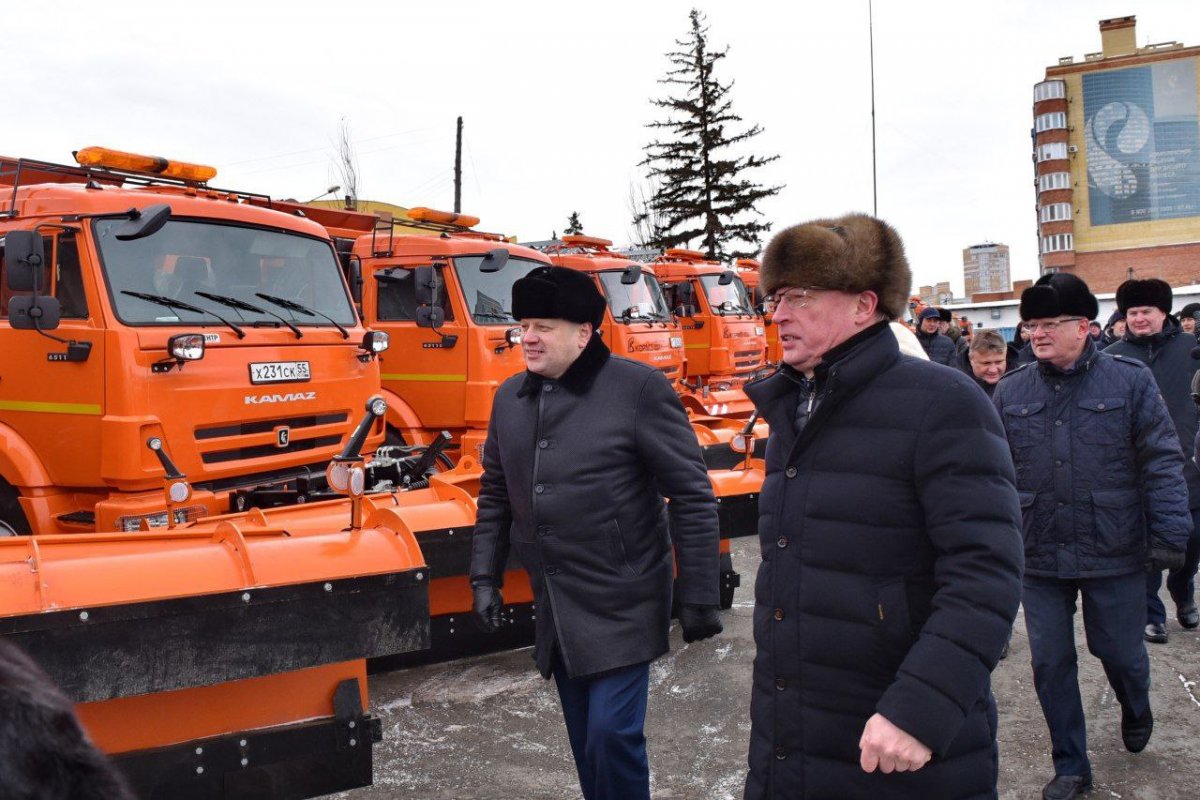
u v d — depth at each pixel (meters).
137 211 5.27
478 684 5.23
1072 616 4.02
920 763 1.83
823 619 2.09
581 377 3.04
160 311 5.32
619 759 2.90
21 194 5.48
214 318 5.56
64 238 5.25
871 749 1.85
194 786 3.12
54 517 5.27
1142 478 3.90
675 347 13.19
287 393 5.84
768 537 2.22
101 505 5.08
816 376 2.13
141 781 3.04
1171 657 5.53
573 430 2.99
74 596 2.79
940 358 10.99
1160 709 4.77
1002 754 4.33
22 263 4.92
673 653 5.70
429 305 8.09
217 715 3.21
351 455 3.34
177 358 5.13
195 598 2.89
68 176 6.31
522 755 4.32
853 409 2.10
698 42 38.25
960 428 1.97
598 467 2.95
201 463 5.34
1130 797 3.86
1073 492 3.90
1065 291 3.92
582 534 2.94
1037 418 4.03
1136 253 75.25
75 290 5.21
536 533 3.00
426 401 8.62
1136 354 6.02
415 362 8.67
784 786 2.15
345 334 6.32
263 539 3.29
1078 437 3.93
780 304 2.16
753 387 2.31
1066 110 77.19
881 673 2.04
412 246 8.72
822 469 2.12
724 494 5.87
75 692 2.71
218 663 2.92
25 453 5.26
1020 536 1.96
